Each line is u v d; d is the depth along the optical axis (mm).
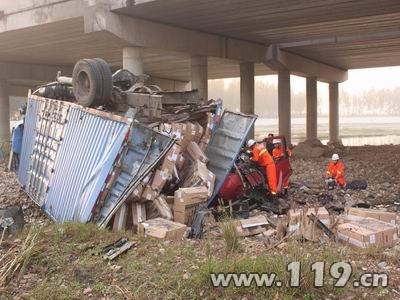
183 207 9133
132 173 8695
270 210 10789
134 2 17875
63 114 11031
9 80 38062
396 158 22422
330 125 44469
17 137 13875
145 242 7504
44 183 11398
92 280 6125
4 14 23016
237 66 37156
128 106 10875
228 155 11148
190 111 11758
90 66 10359
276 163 11938
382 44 28406
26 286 6082
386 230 7258
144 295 5590
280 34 25297
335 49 30469
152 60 32406
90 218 8812
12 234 8070
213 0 17328
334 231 7508
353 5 18609
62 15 20297
